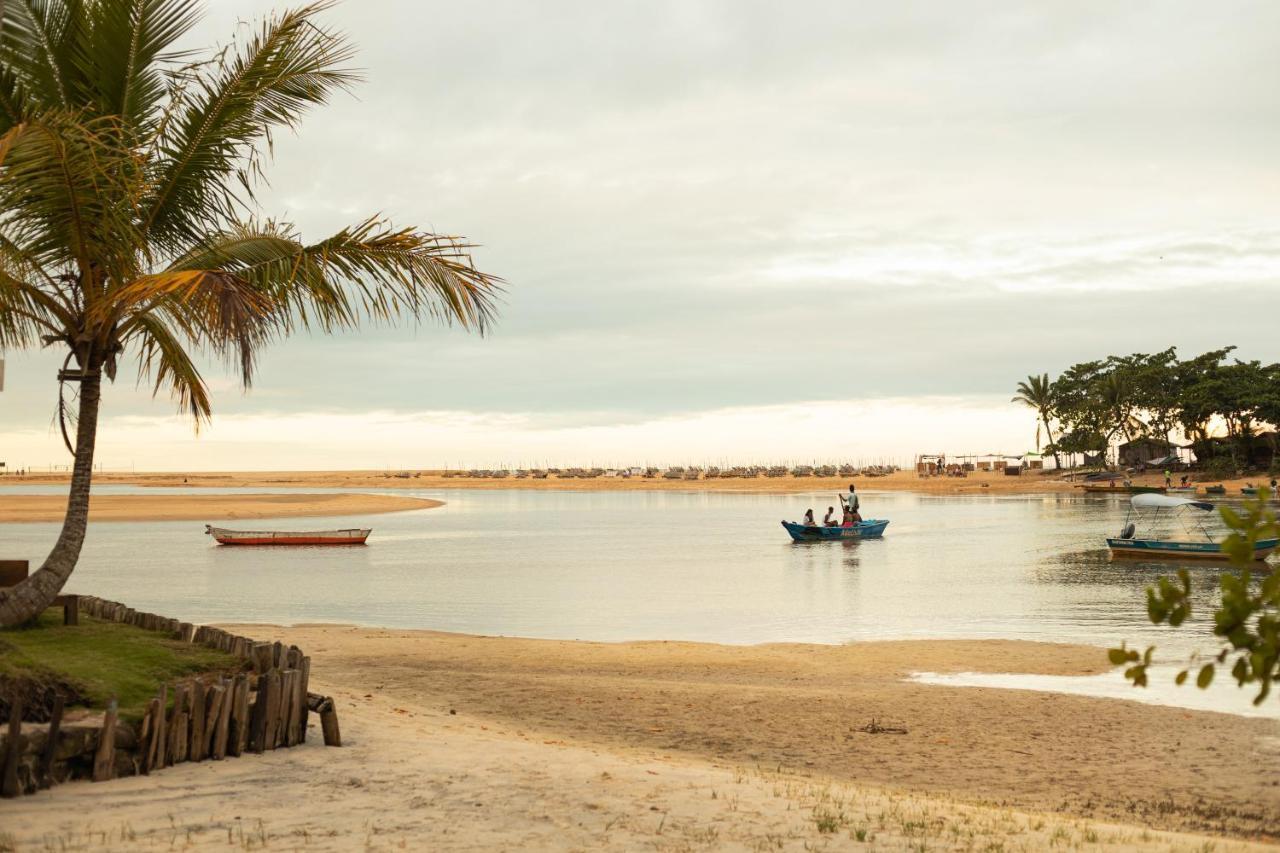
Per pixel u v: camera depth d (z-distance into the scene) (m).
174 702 9.70
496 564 47.31
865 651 22.16
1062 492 132.62
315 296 12.37
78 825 7.52
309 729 11.52
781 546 57.50
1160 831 9.29
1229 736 13.95
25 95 12.09
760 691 17.00
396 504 124.81
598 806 8.70
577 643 22.91
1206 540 52.31
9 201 10.80
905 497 139.00
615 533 71.94
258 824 7.73
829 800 9.49
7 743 8.24
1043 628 26.08
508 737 12.64
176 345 13.90
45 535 65.88
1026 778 11.90
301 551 55.69
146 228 12.57
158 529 74.38
